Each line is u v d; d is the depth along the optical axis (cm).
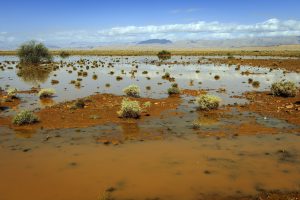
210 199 894
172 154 1234
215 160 1169
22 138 1455
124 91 2572
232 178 1020
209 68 5331
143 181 1005
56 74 4531
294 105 2067
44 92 2588
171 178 1024
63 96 2645
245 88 3017
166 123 1691
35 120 1716
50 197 911
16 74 4594
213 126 1625
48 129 1593
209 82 3494
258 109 2000
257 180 1004
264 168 1094
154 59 8331
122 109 1800
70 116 1827
